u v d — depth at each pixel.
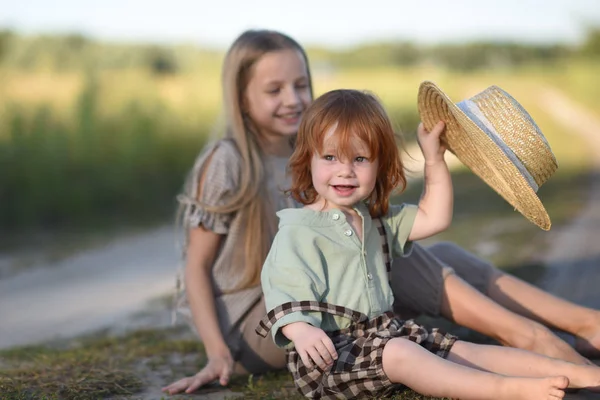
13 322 4.82
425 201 2.64
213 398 2.66
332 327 2.40
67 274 6.55
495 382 2.11
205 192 2.90
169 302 5.09
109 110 11.78
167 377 3.04
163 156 11.33
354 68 29.86
